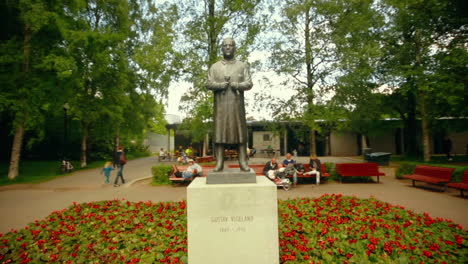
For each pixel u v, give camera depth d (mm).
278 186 11773
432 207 8008
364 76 13969
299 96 14547
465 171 9672
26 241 5059
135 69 24906
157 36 15000
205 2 15406
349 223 5582
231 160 25922
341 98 13828
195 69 14180
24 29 15258
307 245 4523
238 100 4277
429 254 4129
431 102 19078
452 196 9672
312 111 14086
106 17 21812
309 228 5277
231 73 4289
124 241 4945
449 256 4168
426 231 5059
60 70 14000
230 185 3627
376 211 6316
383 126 26484
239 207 3547
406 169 14109
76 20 16953
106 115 22078
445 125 22547
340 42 13352
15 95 14078
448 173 10266
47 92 15328
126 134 27719
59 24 14414
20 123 14445
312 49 13805
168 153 30219
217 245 3533
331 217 5871
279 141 31562
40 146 27891
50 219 6312
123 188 12492
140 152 42062
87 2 20766
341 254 4242
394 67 18375
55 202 9719
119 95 20516
